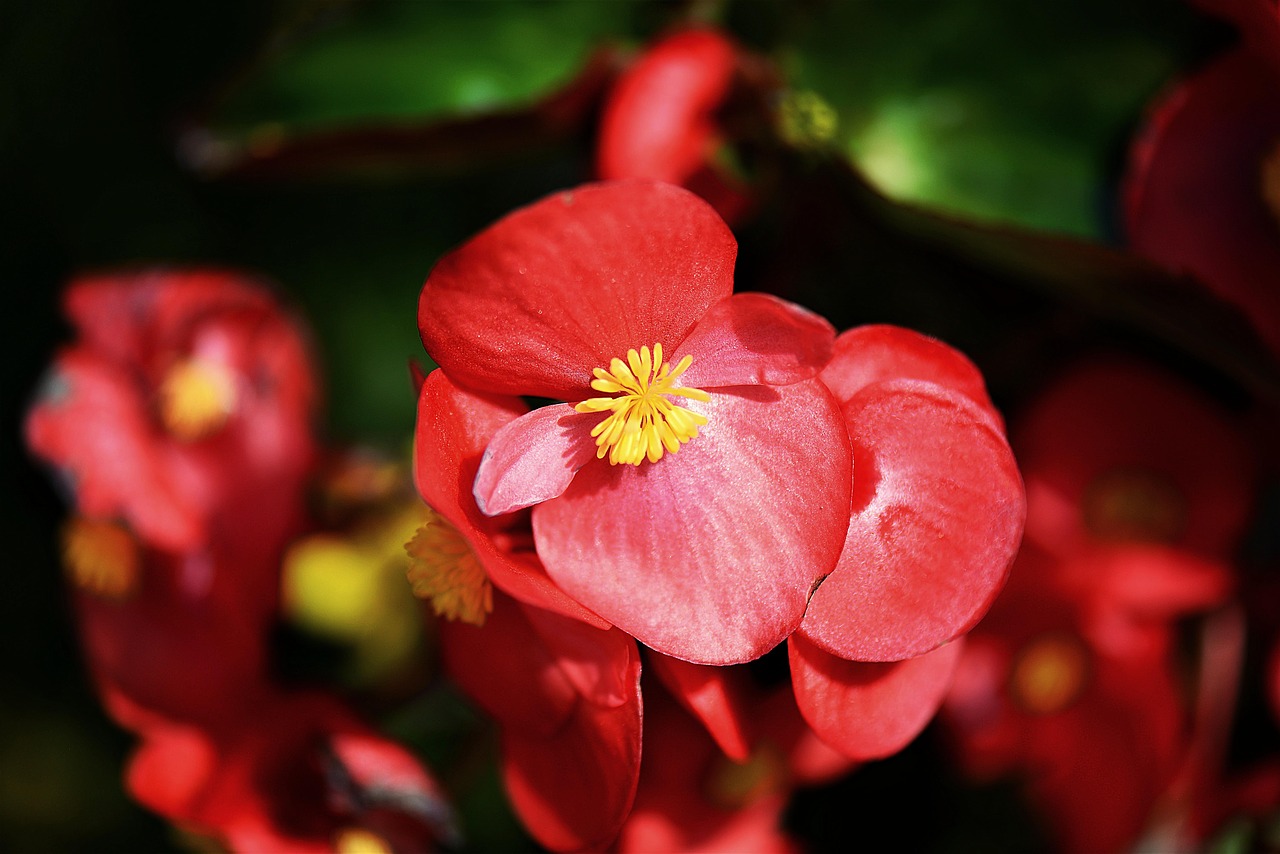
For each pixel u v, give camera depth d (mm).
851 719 226
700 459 225
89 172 313
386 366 302
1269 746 268
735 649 220
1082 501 268
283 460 280
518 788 236
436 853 270
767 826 265
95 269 315
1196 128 253
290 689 273
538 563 223
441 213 302
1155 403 268
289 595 272
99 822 323
